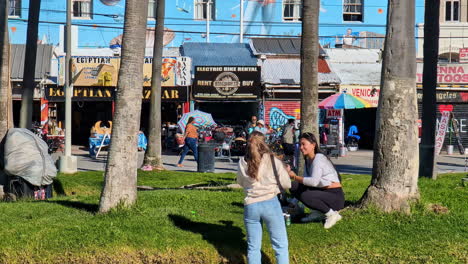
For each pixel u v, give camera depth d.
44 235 7.61
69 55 17.69
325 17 36.38
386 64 8.66
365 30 36.81
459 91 30.03
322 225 8.20
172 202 9.99
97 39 34.84
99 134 25.56
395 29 8.59
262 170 6.81
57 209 9.56
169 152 28.31
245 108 31.91
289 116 28.73
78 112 33.31
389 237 7.77
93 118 33.50
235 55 30.69
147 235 7.59
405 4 8.56
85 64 28.64
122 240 7.41
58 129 27.69
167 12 35.25
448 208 9.26
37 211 9.38
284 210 8.83
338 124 27.88
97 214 8.67
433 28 14.98
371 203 8.64
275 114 28.70
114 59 28.89
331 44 36.31
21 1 34.28
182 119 25.83
